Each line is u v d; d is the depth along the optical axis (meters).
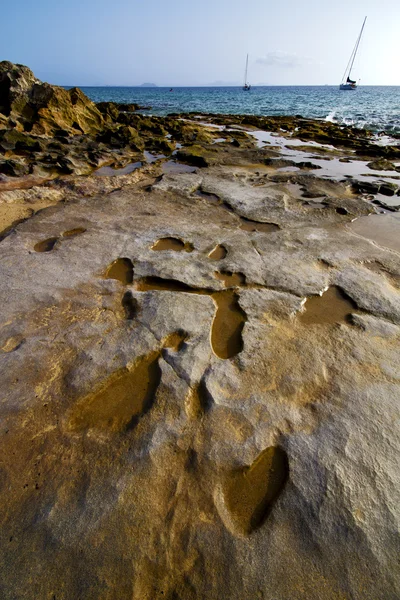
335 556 1.70
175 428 2.29
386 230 5.65
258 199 6.69
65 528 1.79
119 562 1.68
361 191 7.76
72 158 9.46
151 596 1.59
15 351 2.88
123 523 1.81
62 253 4.43
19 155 9.59
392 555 1.70
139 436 2.25
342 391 2.56
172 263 4.27
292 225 5.63
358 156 11.66
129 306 3.51
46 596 1.58
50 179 8.23
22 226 5.22
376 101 44.94
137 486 1.97
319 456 2.12
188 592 1.60
